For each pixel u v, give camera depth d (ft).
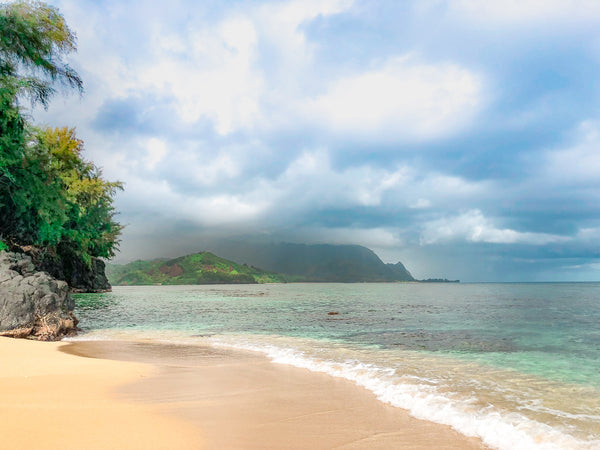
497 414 22.33
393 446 17.24
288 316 107.04
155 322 89.76
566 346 52.54
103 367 34.99
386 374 33.94
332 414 21.95
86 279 276.82
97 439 16.06
